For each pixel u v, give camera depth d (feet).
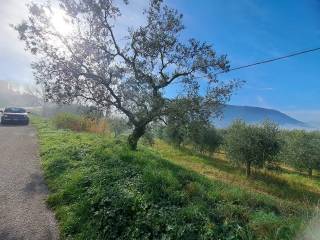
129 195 21.38
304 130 119.85
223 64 47.26
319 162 83.41
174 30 47.93
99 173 27.09
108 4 44.60
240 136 72.13
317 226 16.62
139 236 17.49
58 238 18.39
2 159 37.50
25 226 19.48
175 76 48.65
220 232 17.06
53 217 21.11
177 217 18.48
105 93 48.14
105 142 50.34
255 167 73.72
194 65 48.16
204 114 47.70
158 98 47.14
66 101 48.21
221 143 99.04
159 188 23.68
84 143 46.98
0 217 20.47
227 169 76.74
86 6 44.34
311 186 67.10
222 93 47.34
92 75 45.93
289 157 90.63
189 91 48.62
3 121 91.15
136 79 47.67
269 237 16.31
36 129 79.20
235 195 24.94
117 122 57.67
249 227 17.53
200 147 103.30
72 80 46.01
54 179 28.63
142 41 46.50
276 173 76.18
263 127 71.87
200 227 17.47
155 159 42.68
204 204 21.18
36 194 25.32
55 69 45.42
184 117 47.47
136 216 19.20
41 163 35.91
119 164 31.32
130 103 50.14
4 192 25.23
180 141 102.22
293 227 16.85
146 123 49.42
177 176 30.27
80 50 45.09
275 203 25.72
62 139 52.19
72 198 23.24
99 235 18.30
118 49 47.11
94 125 78.89
